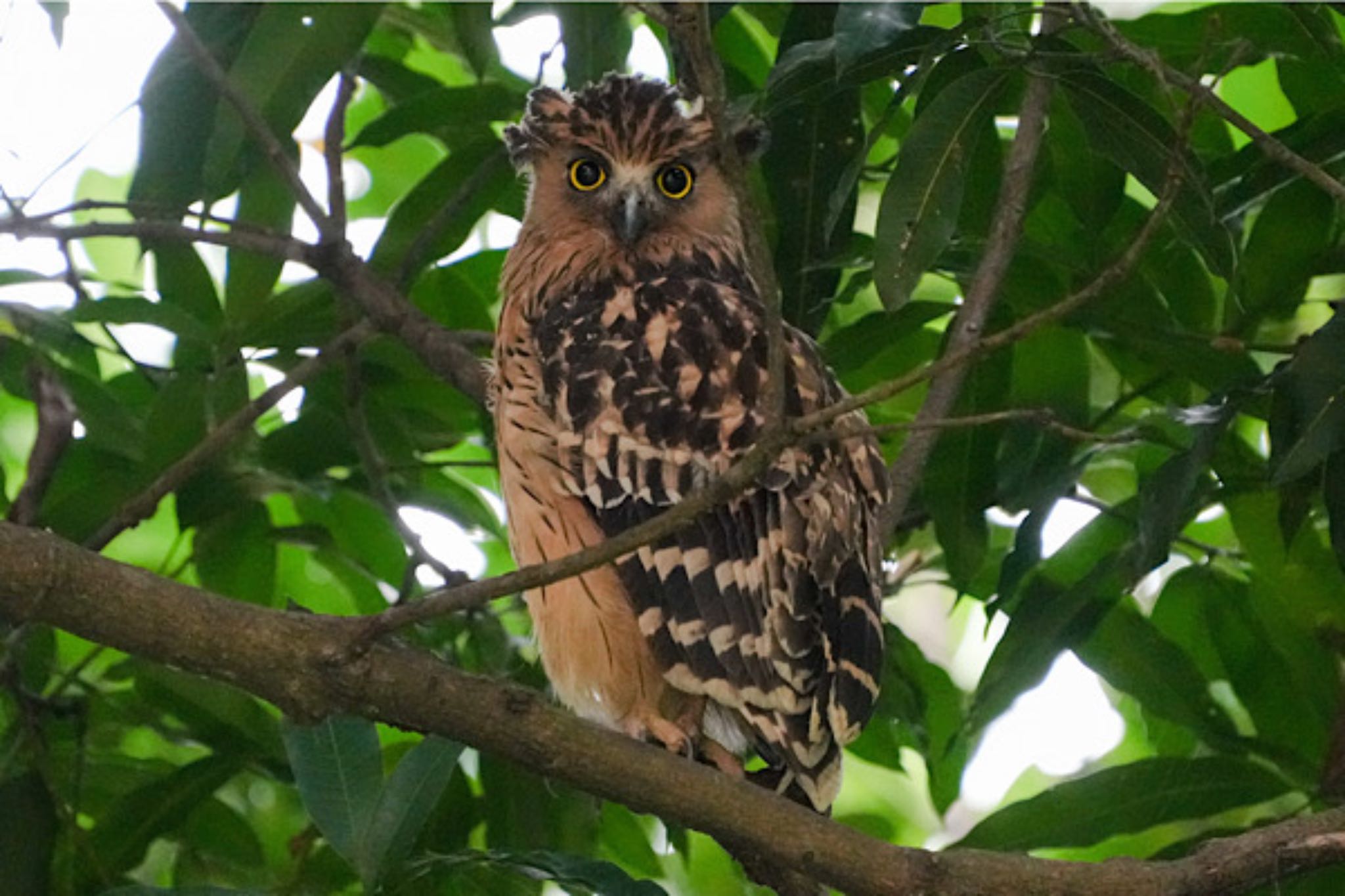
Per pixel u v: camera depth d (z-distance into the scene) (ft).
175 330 34.12
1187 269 33.35
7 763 32.30
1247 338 32.78
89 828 34.01
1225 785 31.07
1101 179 32.04
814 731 26.55
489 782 34.60
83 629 23.25
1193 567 34.24
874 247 27.58
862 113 36.65
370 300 34.73
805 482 28.22
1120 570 30.60
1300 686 32.89
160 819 33.06
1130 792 31.01
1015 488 33.68
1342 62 31.76
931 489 33.58
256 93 33.53
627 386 29.55
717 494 21.09
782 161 33.14
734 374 29.53
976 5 31.63
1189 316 33.68
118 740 36.06
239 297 35.09
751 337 30.12
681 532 27.61
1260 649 33.50
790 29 32.22
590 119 35.22
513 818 34.42
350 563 38.50
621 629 28.60
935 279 43.91
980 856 23.99
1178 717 32.89
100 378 37.17
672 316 30.40
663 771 23.91
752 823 23.86
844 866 23.76
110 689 36.81
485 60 34.68
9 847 31.22
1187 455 28.32
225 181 35.88
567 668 29.43
